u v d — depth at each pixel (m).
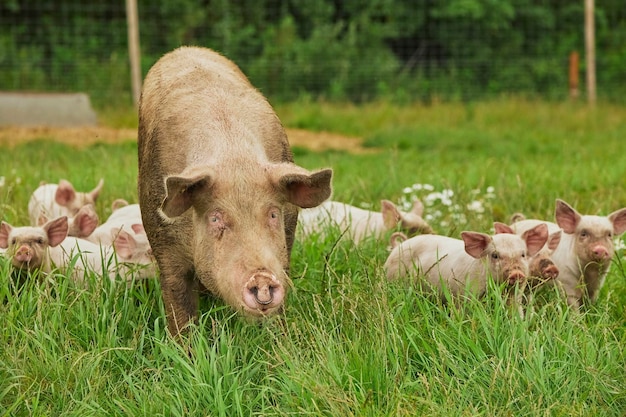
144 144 6.79
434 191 11.09
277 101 24.62
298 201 5.84
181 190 5.67
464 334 6.23
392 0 27.22
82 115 18.28
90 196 9.56
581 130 18.83
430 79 27.00
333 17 28.08
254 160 5.90
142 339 6.27
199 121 6.33
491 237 6.85
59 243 7.36
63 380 5.89
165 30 26.17
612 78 27.67
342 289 6.81
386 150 16.55
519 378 5.76
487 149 16.17
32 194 9.87
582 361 5.91
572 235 7.73
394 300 6.61
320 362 5.78
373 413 5.41
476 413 5.41
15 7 25.48
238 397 5.58
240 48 26.16
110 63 23.31
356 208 9.33
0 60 24.58
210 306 6.96
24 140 16.11
